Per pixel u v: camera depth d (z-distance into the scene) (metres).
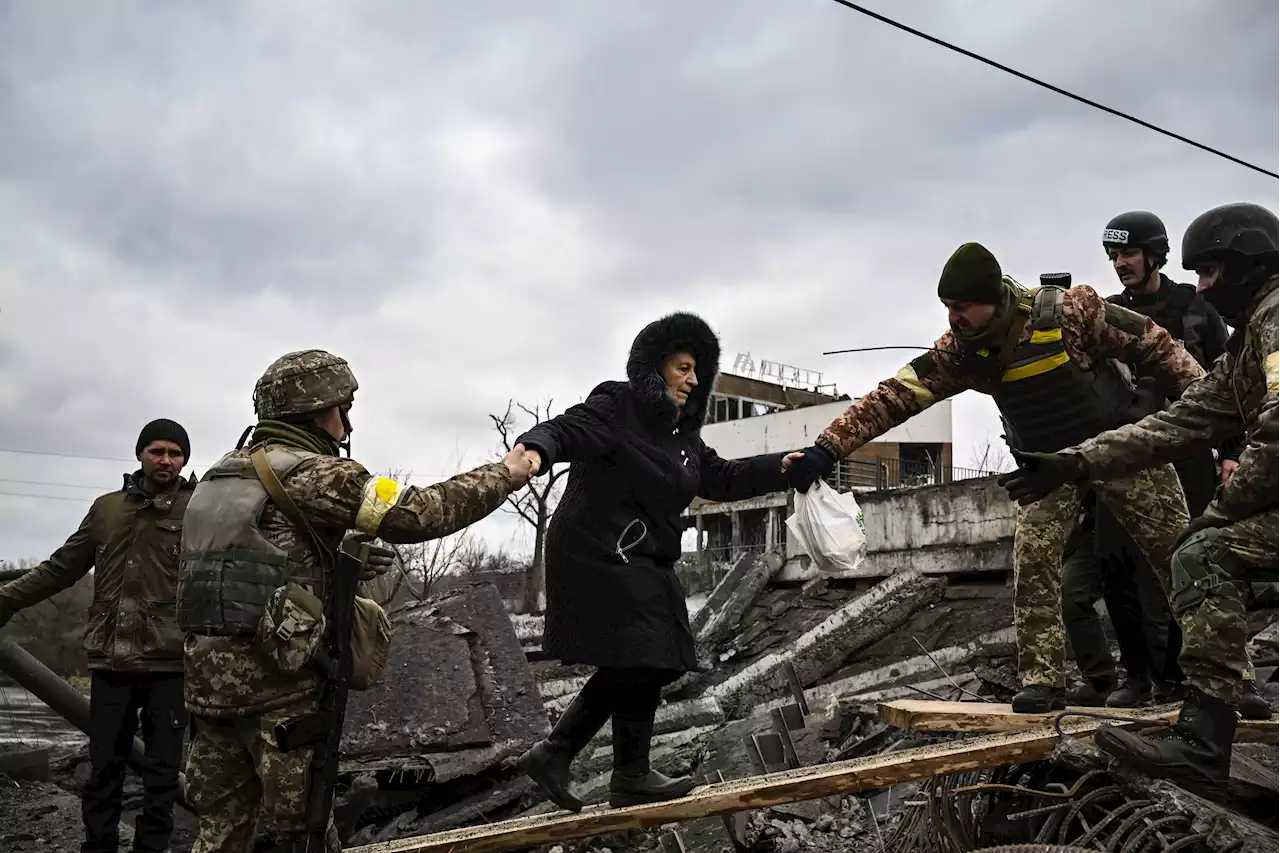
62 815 6.50
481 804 7.10
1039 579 4.34
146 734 5.16
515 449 3.50
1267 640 6.77
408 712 7.39
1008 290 4.22
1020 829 3.87
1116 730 3.49
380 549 3.51
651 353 3.99
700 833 5.27
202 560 3.13
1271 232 3.53
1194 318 5.42
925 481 33.00
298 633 3.08
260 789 3.26
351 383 3.47
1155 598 4.96
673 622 3.88
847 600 11.37
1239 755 4.25
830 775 3.82
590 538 3.83
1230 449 5.11
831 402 39.38
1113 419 4.29
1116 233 5.52
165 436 5.10
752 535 35.62
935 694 7.55
